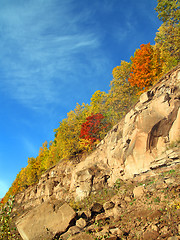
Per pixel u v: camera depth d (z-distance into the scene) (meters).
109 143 20.83
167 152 12.70
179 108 13.45
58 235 10.34
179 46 22.42
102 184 18.39
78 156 30.89
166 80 16.34
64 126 33.03
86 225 10.24
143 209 8.97
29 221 11.33
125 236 7.25
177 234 6.11
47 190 31.23
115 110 30.56
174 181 9.92
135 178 14.25
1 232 6.98
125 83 31.33
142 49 29.02
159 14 24.47
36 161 54.94
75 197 19.83
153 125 14.53
